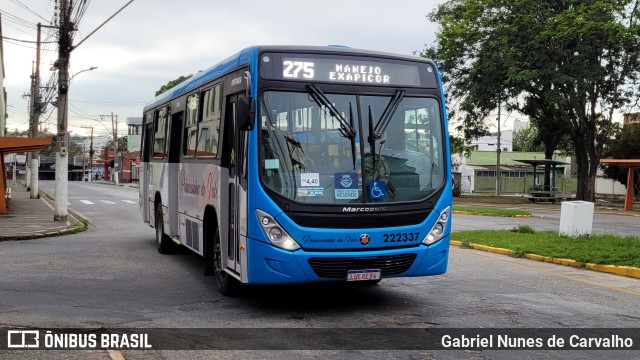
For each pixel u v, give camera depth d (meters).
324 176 7.26
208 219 9.33
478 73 39.97
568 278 10.45
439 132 7.94
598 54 37.75
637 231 20.84
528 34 37.91
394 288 9.40
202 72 10.29
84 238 16.84
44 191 48.75
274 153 7.22
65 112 21.11
